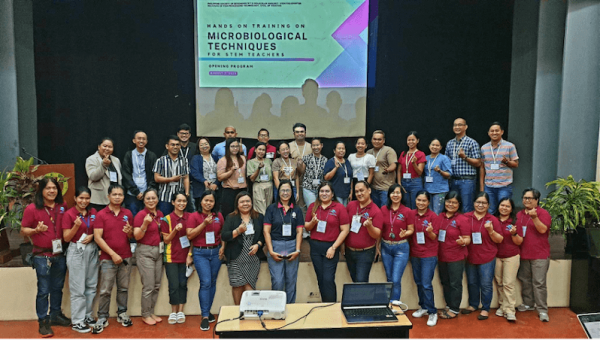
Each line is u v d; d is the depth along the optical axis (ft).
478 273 12.88
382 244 12.73
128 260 12.25
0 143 18.06
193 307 13.16
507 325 12.32
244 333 8.54
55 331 11.96
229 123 17.94
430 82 18.16
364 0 17.47
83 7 17.38
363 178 15.15
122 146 18.13
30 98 17.92
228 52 17.56
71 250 11.69
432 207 15.43
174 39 17.67
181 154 14.97
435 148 15.31
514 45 18.04
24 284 12.68
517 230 12.59
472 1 17.78
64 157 18.12
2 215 12.70
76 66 17.66
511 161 15.28
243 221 12.21
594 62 17.89
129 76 17.80
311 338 8.67
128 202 14.05
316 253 12.38
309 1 17.39
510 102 18.37
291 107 17.92
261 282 13.23
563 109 18.35
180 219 12.27
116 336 11.71
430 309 12.42
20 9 17.53
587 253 12.66
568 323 12.39
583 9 17.76
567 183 14.23
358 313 9.19
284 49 17.58
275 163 14.98
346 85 17.87
